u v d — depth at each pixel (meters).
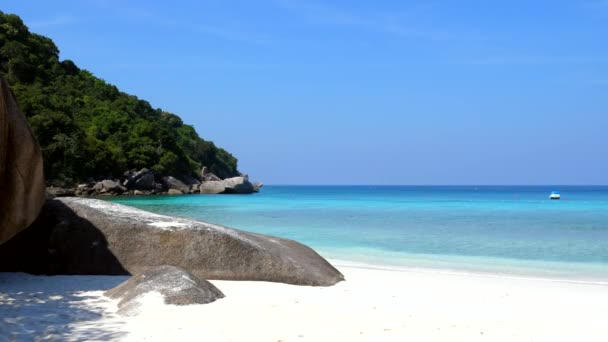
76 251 10.45
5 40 95.06
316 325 6.92
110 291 8.48
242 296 8.67
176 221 10.97
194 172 99.81
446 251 17.55
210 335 6.25
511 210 43.31
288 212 39.75
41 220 10.68
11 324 6.48
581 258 15.99
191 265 10.36
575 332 7.08
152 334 6.24
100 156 79.75
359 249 18.03
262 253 10.52
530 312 8.45
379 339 6.36
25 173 8.88
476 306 8.83
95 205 11.14
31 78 94.12
